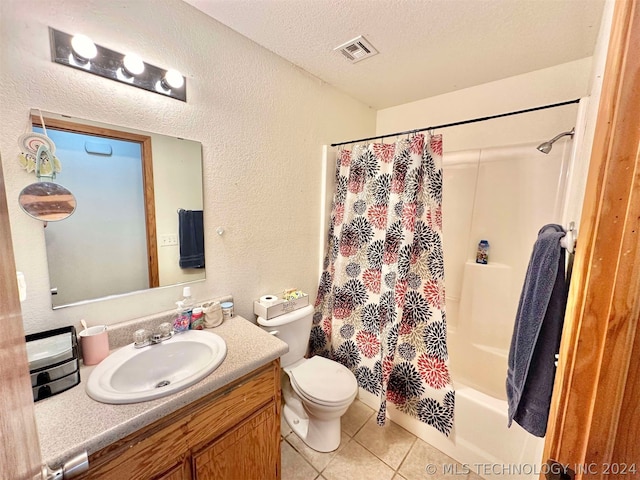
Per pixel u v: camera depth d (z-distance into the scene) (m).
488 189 1.95
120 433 0.74
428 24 1.33
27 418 0.47
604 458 0.38
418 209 1.58
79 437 0.70
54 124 0.96
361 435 1.68
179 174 1.29
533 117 1.78
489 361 1.93
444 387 1.54
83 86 1.01
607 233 0.37
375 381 1.84
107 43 1.04
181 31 1.23
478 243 2.01
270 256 1.74
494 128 1.92
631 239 0.35
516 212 1.86
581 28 1.33
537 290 1.03
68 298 1.04
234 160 1.49
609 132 0.37
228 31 1.39
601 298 0.38
